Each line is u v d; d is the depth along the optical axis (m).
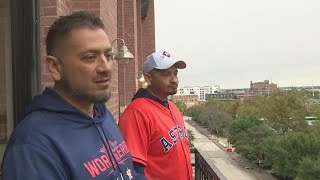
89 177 1.33
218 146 93.12
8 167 1.24
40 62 2.82
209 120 116.25
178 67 2.91
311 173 55.19
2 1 2.66
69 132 1.36
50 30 1.43
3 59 2.68
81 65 1.38
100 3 4.18
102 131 1.51
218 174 2.98
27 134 1.28
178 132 2.79
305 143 62.19
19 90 2.66
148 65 2.84
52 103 1.38
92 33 1.39
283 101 90.94
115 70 5.78
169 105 2.94
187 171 2.80
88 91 1.41
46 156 1.25
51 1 3.27
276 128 88.19
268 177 64.00
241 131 82.69
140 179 1.85
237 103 129.38
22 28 2.68
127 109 2.71
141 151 2.54
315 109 94.50
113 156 1.50
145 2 16.81
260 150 71.00
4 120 2.66
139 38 16.12
